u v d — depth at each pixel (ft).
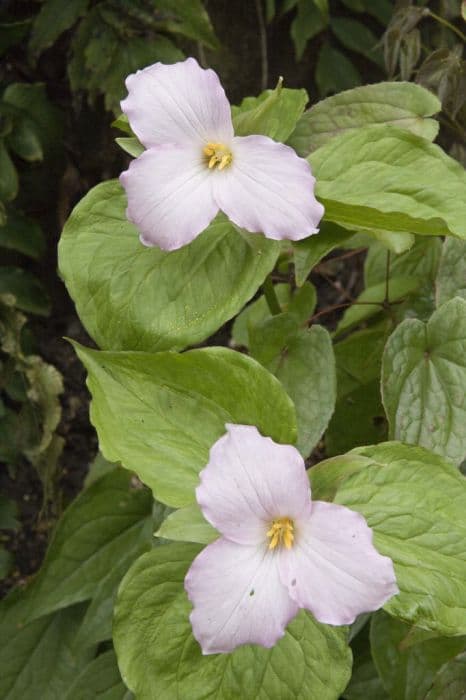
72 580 3.70
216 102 2.99
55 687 3.84
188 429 3.15
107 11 3.84
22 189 4.05
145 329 3.18
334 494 2.95
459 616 2.97
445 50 3.52
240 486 2.86
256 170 2.99
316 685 3.04
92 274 3.22
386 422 3.63
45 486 4.03
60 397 4.18
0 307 3.96
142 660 3.09
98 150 4.06
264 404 3.09
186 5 3.80
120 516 3.72
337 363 3.67
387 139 3.17
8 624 3.86
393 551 3.01
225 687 3.08
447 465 3.04
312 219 2.96
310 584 2.85
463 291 3.28
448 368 3.20
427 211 3.10
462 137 3.68
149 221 3.01
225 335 4.21
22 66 3.97
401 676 3.35
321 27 3.96
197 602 2.86
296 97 3.26
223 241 3.19
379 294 3.75
